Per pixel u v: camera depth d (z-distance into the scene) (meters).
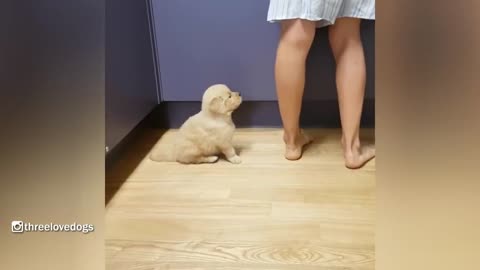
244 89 1.65
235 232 1.05
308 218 1.10
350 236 1.02
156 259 0.96
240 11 1.55
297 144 1.46
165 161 1.46
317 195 1.21
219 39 1.60
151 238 1.03
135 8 1.45
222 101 1.38
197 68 1.64
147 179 1.33
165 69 1.65
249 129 1.70
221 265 0.93
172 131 1.72
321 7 1.24
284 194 1.22
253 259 0.95
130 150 1.55
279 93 1.38
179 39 1.61
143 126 1.66
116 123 1.30
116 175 1.36
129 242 1.02
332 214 1.11
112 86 1.26
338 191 1.23
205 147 1.41
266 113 1.70
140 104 1.50
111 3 1.25
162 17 1.58
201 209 1.16
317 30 1.54
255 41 1.58
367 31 1.42
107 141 1.23
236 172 1.37
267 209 1.15
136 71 1.46
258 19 1.56
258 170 1.38
